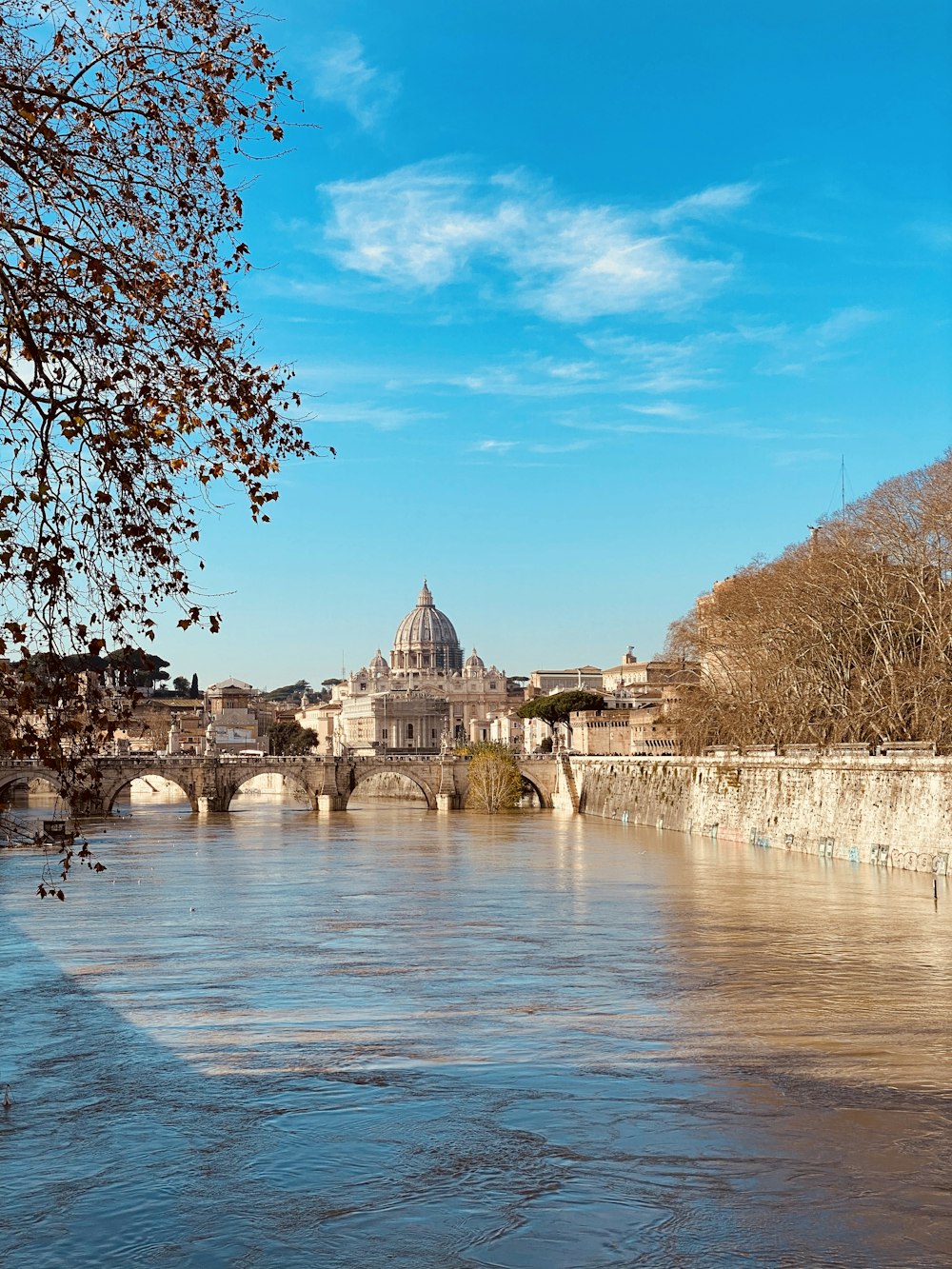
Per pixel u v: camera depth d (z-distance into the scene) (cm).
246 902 8438
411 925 7262
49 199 2205
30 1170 3061
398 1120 3419
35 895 8894
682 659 17225
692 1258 2556
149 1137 3300
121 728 2192
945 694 10938
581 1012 4800
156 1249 2605
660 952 6175
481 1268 2511
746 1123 3388
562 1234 2667
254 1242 2633
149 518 2197
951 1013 4756
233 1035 4438
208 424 2262
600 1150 3177
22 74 2158
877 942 6412
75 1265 2531
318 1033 4466
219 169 2253
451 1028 4528
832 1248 2597
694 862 11031
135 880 9969
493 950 6312
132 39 2198
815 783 11744
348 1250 2592
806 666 13638
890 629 12306
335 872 10556
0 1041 4359
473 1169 3045
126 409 2188
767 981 5406
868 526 13138
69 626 2134
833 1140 3253
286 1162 3097
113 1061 4072
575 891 8875
